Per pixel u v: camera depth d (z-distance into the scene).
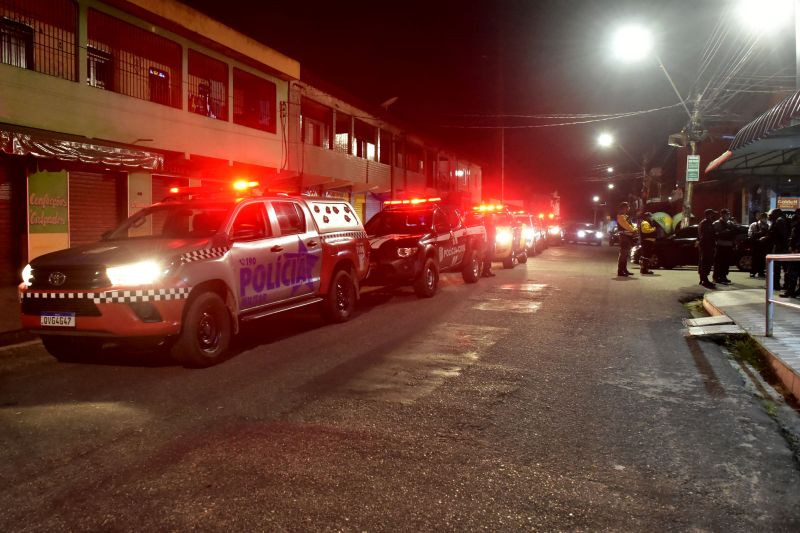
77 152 11.48
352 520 3.01
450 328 8.59
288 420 4.55
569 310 10.32
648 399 5.18
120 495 3.29
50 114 12.20
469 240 14.25
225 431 4.31
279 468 3.64
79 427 4.41
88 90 13.01
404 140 30.89
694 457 3.88
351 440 4.13
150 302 5.81
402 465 3.71
